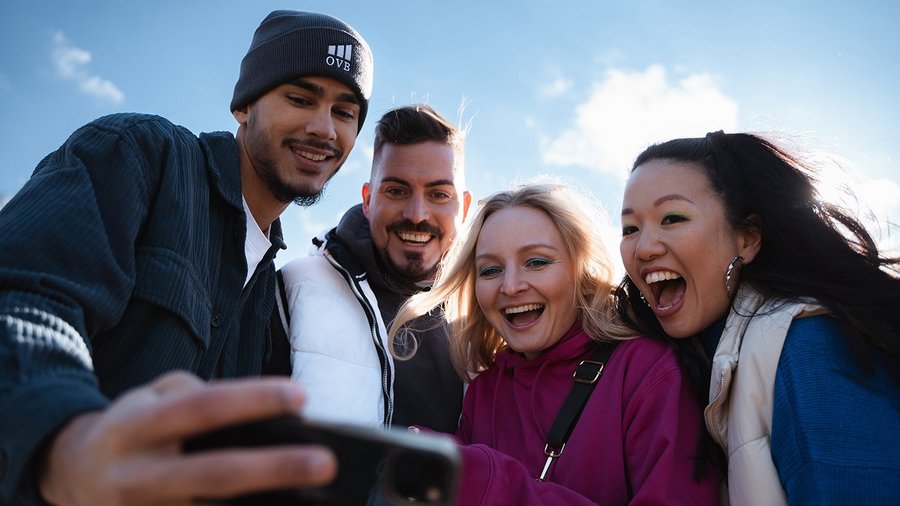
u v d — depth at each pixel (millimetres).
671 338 693
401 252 972
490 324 857
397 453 172
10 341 264
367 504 200
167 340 537
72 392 215
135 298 527
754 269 634
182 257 561
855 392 518
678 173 656
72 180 472
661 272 658
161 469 147
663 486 569
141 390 173
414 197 962
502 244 775
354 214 991
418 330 892
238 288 651
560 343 751
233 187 663
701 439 615
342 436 172
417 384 870
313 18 768
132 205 511
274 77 746
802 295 585
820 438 499
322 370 774
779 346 561
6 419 210
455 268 840
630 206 676
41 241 411
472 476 527
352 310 825
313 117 751
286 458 146
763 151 657
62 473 183
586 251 777
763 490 533
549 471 663
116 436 155
